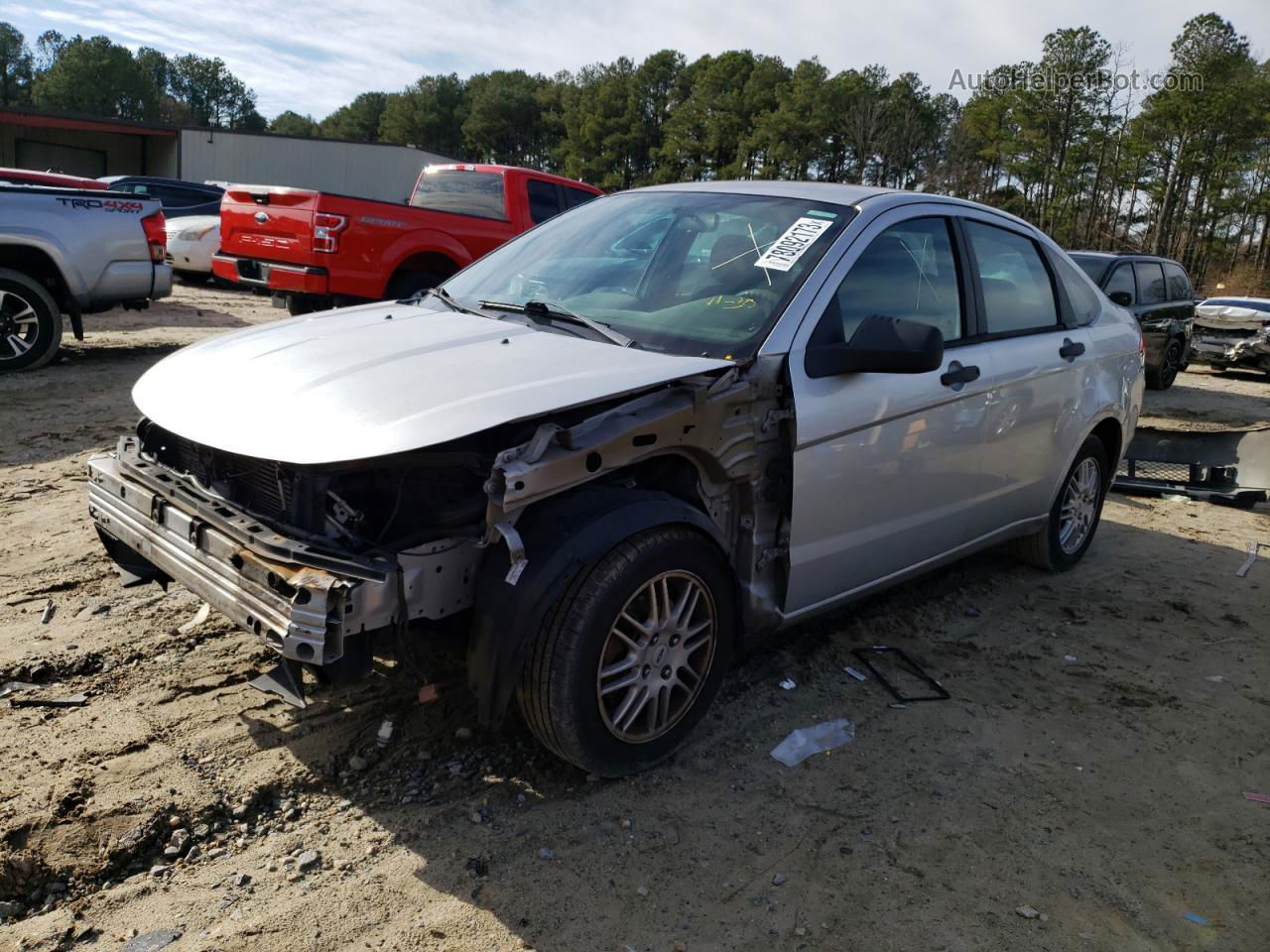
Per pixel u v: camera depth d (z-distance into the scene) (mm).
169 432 3197
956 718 3551
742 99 91250
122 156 39938
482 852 2650
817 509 3295
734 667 3814
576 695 2684
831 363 3205
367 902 2439
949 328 3893
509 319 3492
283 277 9523
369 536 2762
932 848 2787
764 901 2525
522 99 121812
